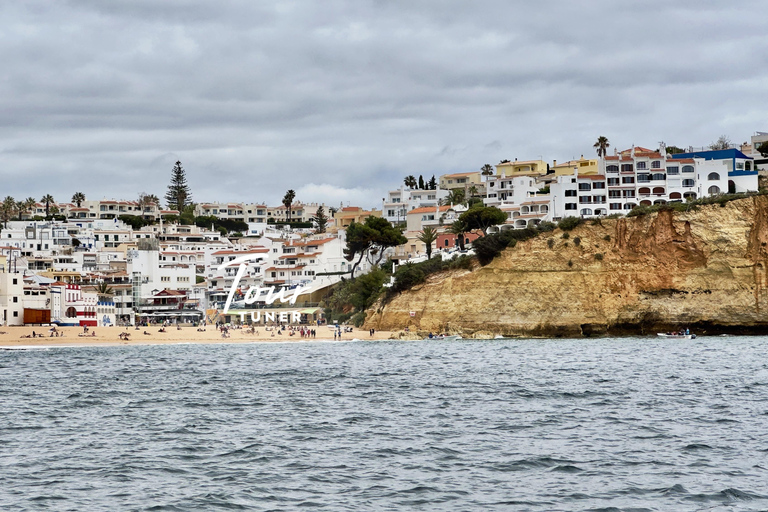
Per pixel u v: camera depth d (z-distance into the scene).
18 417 93.44
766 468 65.62
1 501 57.00
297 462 68.44
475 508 55.25
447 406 99.94
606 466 66.62
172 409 99.06
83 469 66.31
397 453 71.81
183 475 64.19
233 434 81.38
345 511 54.50
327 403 103.31
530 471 65.12
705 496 57.59
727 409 95.62
